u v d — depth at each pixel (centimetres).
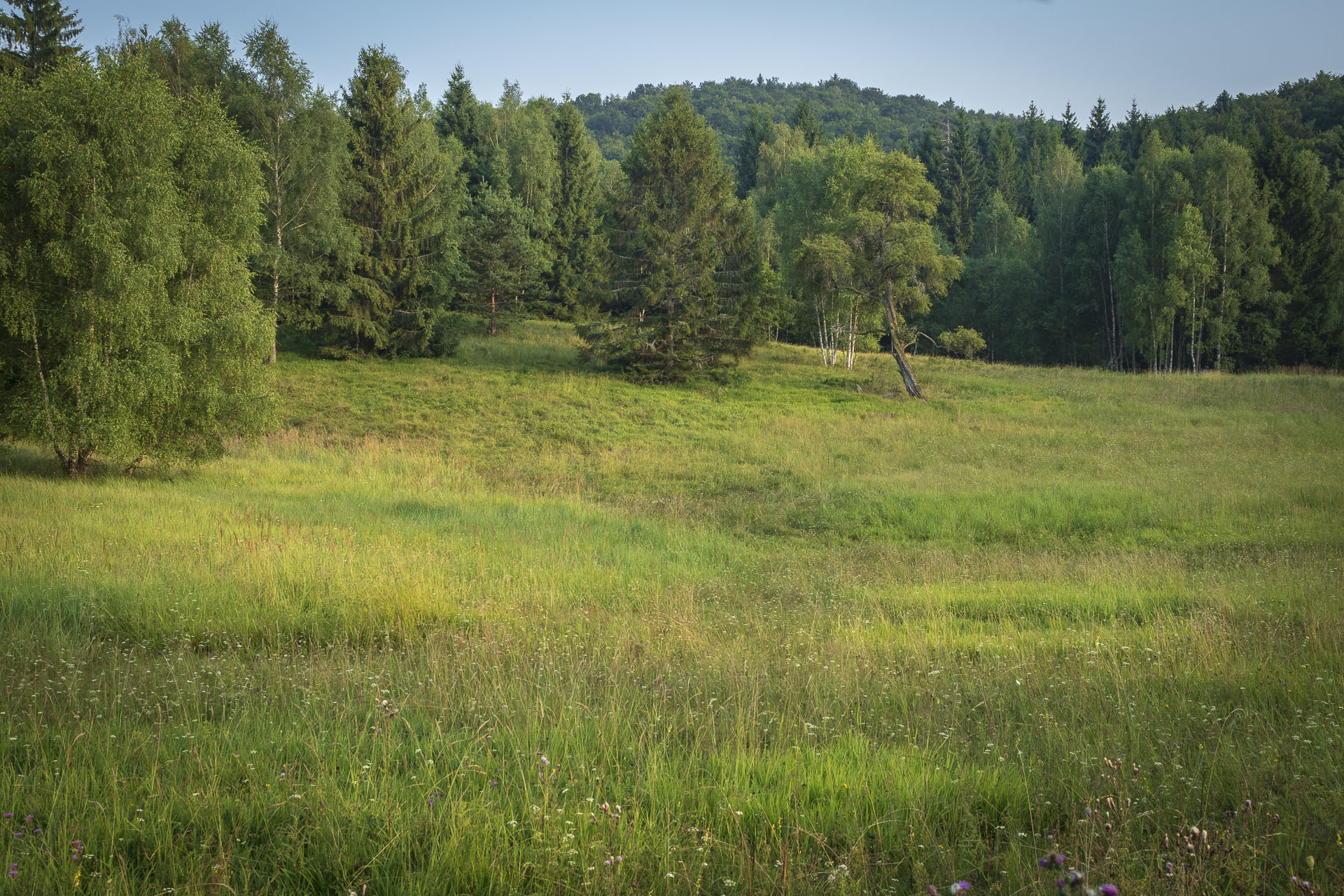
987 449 2552
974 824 381
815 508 1845
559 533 1477
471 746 467
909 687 621
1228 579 1091
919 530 1638
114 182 1786
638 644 768
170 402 1855
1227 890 319
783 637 811
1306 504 1669
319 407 3067
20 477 1748
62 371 1758
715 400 3538
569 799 400
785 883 321
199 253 1942
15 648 680
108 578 929
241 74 3609
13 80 1794
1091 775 429
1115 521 1605
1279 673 630
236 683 623
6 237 1728
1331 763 434
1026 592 1053
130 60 1844
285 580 970
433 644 741
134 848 364
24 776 408
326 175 3566
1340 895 313
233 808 392
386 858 345
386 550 1201
